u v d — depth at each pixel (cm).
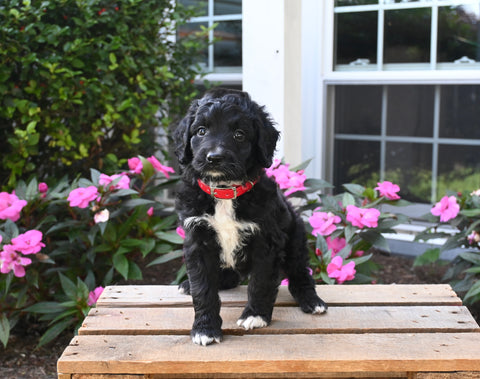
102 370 191
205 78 484
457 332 216
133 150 428
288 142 392
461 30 411
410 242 426
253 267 219
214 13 486
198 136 205
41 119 371
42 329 338
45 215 340
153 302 243
